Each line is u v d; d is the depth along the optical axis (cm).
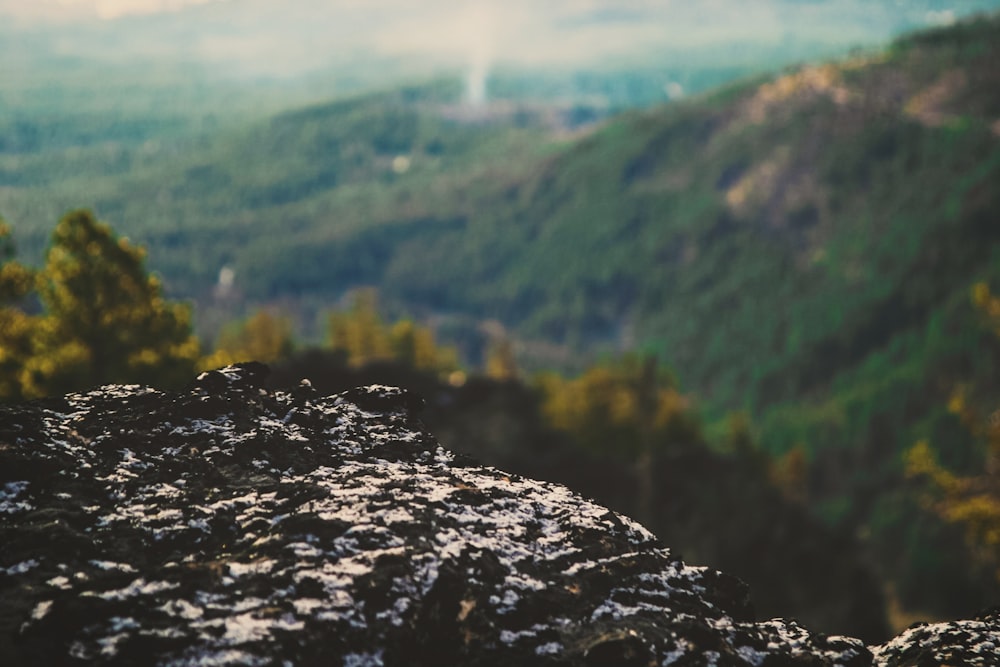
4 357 2533
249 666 482
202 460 643
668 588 611
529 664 537
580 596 586
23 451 615
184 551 570
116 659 475
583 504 670
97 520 579
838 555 5481
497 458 5147
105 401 691
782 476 11219
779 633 618
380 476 654
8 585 524
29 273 2531
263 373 752
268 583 533
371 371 5534
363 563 557
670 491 5897
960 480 2472
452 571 562
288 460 657
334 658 506
